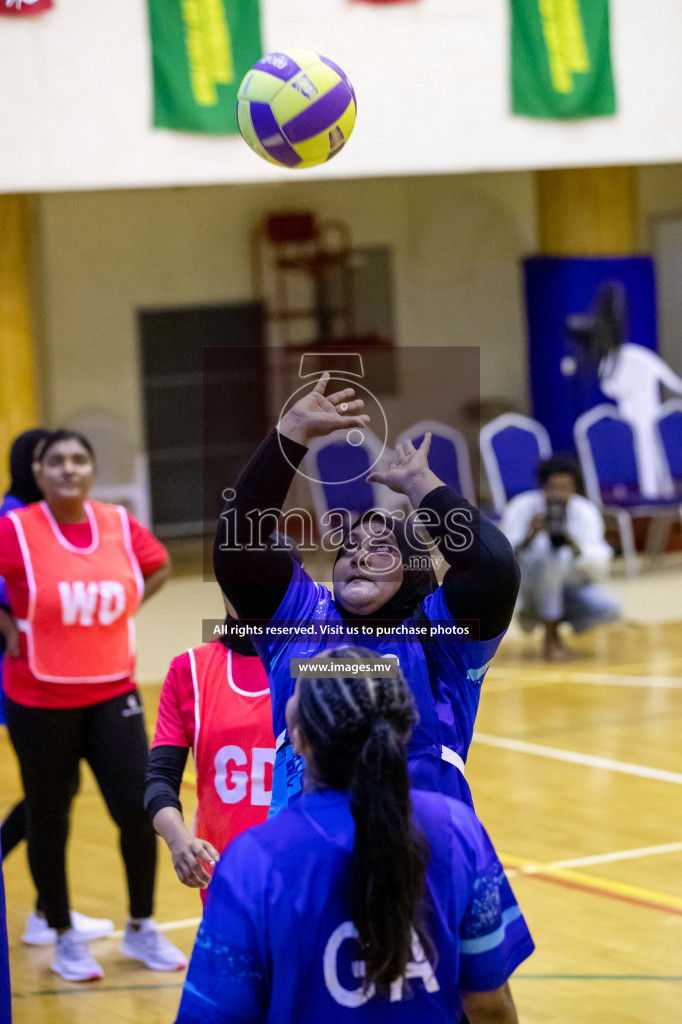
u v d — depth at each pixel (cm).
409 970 260
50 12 1112
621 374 1945
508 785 876
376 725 261
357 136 1227
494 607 318
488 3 1255
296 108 441
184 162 1158
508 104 1270
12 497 666
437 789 312
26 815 599
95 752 596
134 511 1980
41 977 589
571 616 1279
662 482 1858
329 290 2203
